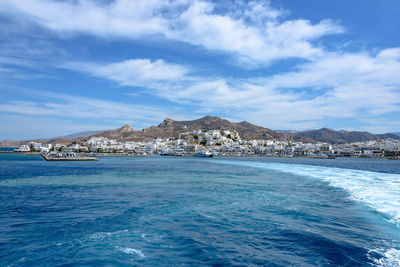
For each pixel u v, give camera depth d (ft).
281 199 96.84
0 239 53.98
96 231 58.95
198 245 50.65
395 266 41.24
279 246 49.88
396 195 101.30
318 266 41.52
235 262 43.19
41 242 52.39
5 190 123.85
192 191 117.29
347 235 55.52
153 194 108.78
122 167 321.32
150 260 44.27
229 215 72.64
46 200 96.43
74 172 238.48
